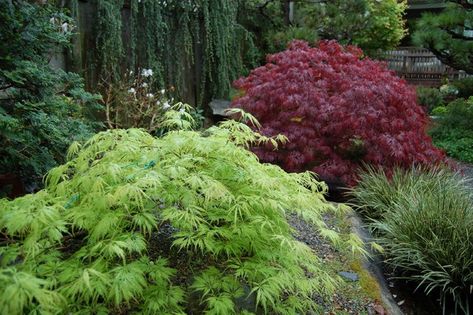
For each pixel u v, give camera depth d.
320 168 3.88
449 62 7.88
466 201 3.32
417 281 2.93
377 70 4.42
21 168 2.98
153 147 2.10
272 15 9.03
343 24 9.24
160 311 1.67
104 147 2.09
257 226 1.92
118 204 1.78
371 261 2.98
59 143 3.05
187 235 1.76
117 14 5.30
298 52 4.40
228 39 7.07
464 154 6.73
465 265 2.71
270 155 3.95
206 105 7.26
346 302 2.42
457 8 7.21
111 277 1.58
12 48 2.93
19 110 2.83
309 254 1.87
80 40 5.16
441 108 8.88
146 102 5.20
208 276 1.86
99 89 5.39
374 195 3.76
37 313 1.36
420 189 3.56
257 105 4.08
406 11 13.52
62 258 1.82
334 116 3.82
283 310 1.92
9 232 1.54
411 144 3.83
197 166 2.01
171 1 6.20
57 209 1.72
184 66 6.68
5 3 2.80
